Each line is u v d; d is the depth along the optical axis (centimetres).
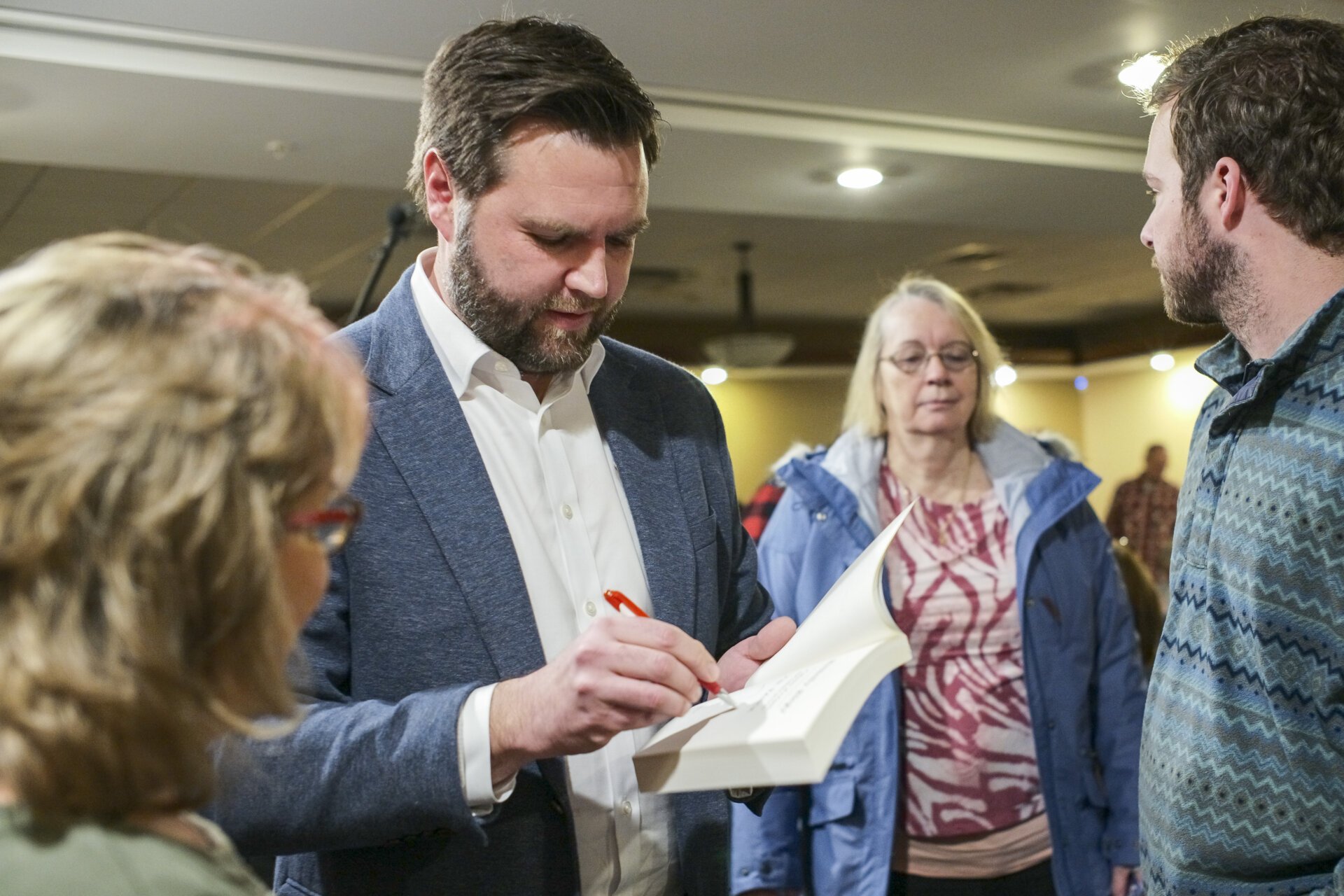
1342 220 105
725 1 200
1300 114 105
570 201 106
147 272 56
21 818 51
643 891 116
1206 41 117
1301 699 101
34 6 196
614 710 89
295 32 211
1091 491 189
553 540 117
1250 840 104
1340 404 102
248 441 53
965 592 187
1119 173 315
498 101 106
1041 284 722
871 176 314
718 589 129
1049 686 185
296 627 62
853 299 766
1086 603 191
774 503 232
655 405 130
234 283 59
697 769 86
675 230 550
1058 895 180
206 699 53
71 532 49
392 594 107
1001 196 341
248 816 97
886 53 230
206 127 255
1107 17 212
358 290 658
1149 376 941
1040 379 999
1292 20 112
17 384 50
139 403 50
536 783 108
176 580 51
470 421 117
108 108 240
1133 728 192
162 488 50
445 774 94
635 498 123
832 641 99
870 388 204
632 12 204
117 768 51
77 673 49
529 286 109
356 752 96
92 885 49
